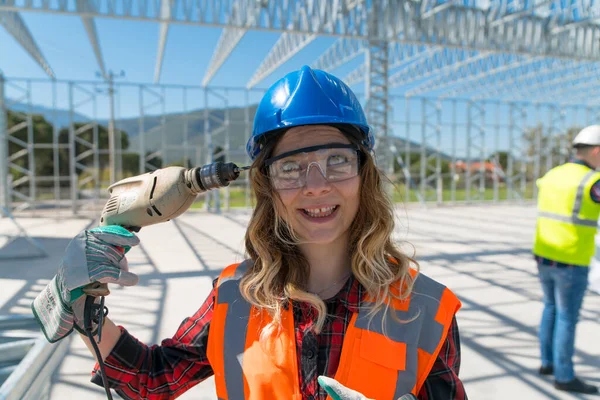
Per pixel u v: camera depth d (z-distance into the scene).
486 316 4.66
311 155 1.09
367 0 10.25
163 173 1.10
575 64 15.39
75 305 1.01
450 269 6.82
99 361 1.07
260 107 1.18
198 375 1.23
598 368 3.47
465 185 20.20
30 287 5.84
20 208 15.70
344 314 1.10
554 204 3.12
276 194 1.16
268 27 9.26
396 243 1.26
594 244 3.03
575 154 3.17
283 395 1.02
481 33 11.18
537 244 3.27
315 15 9.70
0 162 14.95
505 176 20.34
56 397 3.04
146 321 4.50
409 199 19.50
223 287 1.21
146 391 1.19
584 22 10.70
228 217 14.84
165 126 16.66
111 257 0.98
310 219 1.12
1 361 1.66
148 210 1.07
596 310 4.78
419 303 1.09
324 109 1.09
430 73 16.33
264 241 1.20
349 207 1.12
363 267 1.11
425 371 1.04
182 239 10.02
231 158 17.17
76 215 15.47
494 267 6.96
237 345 1.10
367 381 1.01
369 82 12.46
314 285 1.19
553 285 3.26
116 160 16.52
